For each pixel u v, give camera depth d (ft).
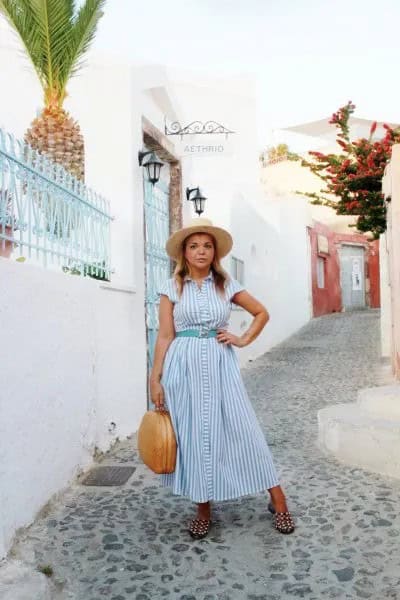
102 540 10.86
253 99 35.45
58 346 13.41
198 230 10.84
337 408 17.43
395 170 23.71
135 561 10.06
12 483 10.64
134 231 20.31
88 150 20.66
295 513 11.92
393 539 10.58
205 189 32.48
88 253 16.92
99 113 20.72
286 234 52.80
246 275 38.78
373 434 14.34
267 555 10.18
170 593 9.05
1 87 22.79
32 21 19.93
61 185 14.66
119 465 15.57
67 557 10.21
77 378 14.69
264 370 33.35
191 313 10.73
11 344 10.83
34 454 11.75
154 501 12.82
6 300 10.68
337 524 11.30
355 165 31.17
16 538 10.69
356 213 32.55
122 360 18.54
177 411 10.51
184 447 10.45
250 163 40.29
